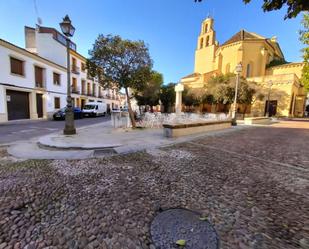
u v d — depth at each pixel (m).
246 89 18.77
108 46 8.60
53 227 2.14
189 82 33.59
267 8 2.10
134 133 8.84
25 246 1.86
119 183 3.33
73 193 2.95
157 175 3.73
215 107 26.61
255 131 10.96
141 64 9.08
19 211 2.45
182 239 1.98
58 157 4.93
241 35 31.09
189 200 2.79
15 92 16.38
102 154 5.23
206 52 36.50
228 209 2.56
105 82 9.23
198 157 5.02
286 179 3.63
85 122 16.20
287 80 23.33
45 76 19.73
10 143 6.91
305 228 2.18
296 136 9.09
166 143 6.66
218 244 1.91
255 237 2.02
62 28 7.54
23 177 3.57
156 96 21.67
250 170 4.10
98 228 2.14
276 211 2.52
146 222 2.26
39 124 14.03
